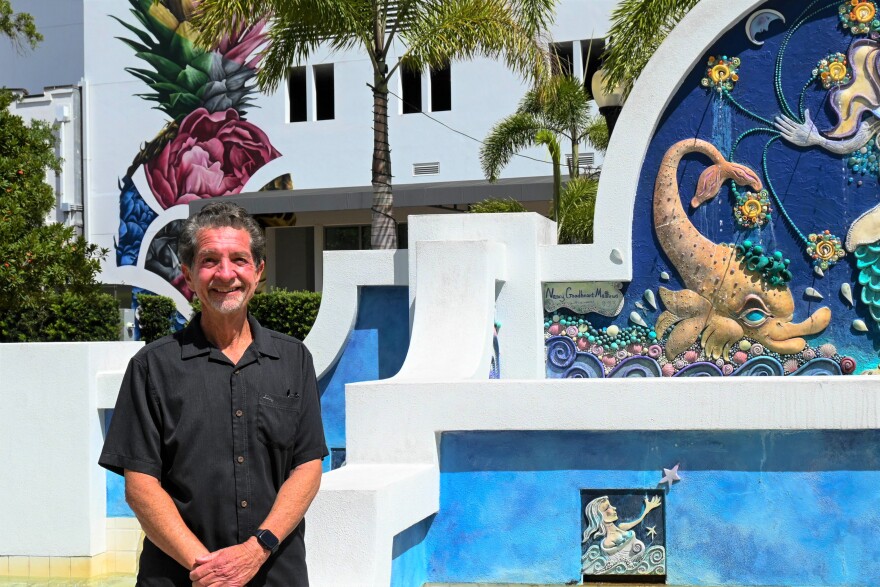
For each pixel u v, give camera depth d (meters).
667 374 9.30
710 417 6.13
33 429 8.27
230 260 3.65
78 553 8.15
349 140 27.30
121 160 29.58
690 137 9.37
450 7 15.26
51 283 11.66
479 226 9.21
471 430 6.45
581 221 17.17
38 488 8.23
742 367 9.16
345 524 5.37
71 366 8.23
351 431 6.54
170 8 29.05
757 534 6.17
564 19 25.00
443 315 8.09
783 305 9.10
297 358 3.81
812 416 6.02
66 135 29.75
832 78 9.14
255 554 3.47
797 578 6.11
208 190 28.69
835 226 9.08
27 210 11.58
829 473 6.11
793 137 9.18
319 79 28.12
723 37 9.34
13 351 8.34
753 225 9.21
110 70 29.73
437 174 26.06
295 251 29.23
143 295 26.48
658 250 9.36
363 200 24.53
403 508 5.80
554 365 9.45
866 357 8.96
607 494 6.38
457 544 6.49
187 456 3.54
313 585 5.34
